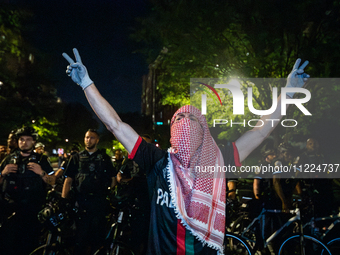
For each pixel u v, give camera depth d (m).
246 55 12.45
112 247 4.17
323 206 4.88
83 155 4.76
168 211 2.13
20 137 4.50
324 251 4.43
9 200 4.31
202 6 12.01
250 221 5.12
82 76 2.14
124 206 4.39
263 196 5.12
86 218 4.52
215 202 2.19
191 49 12.98
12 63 20.41
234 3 11.71
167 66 14.93
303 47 11.82
